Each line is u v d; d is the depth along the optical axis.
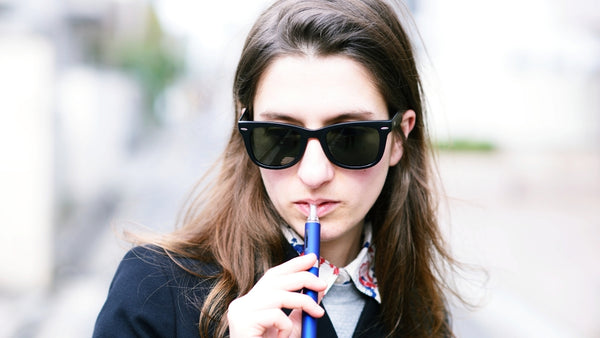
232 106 1.65
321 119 1.18
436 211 1.60
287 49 1.18
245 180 1.37
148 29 26.14
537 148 15.38
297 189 1.20
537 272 6.86
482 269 1.86
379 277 1.43
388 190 1.48
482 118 20.66
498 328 5.04
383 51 1.23
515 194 13.35
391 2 1.51
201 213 1.43
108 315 1.21
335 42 1.17
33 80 5.90
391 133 1.31
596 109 15.20
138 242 1.39
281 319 1.06
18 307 5.59
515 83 16.97
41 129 6.00
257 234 1.31
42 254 6.04
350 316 1.37
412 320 1.47
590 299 5.95
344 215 1.22
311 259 1.13
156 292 1.23
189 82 39.06
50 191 6.00
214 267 1.30
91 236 8.66
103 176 12.34
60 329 5.13
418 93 1.41
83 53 11.52
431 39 19.25
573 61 15.61
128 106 21.23
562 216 10.84
